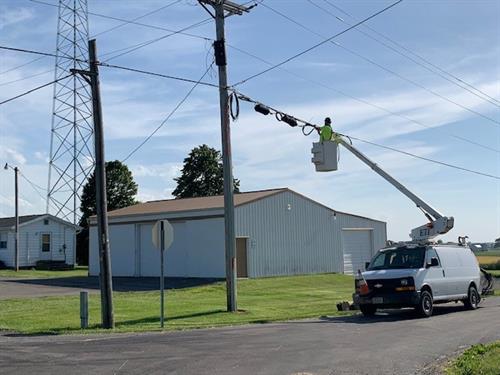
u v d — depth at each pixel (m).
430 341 13.71
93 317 19.81
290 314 21.19
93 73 18.23
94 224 43.34
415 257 20.31
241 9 22.86
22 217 55.03
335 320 18.97
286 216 39.12
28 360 11.36
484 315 19.66
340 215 43.06
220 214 36.19
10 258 51.44
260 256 37.16
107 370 10.28
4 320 18.97
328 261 41.62
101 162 18.22
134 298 26.12
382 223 45.97
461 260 22.16
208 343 13.49
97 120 18.31
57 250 53.81
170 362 11.04
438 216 23.05
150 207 43.47
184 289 30.89
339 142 22.98
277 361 11.12
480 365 10.17
